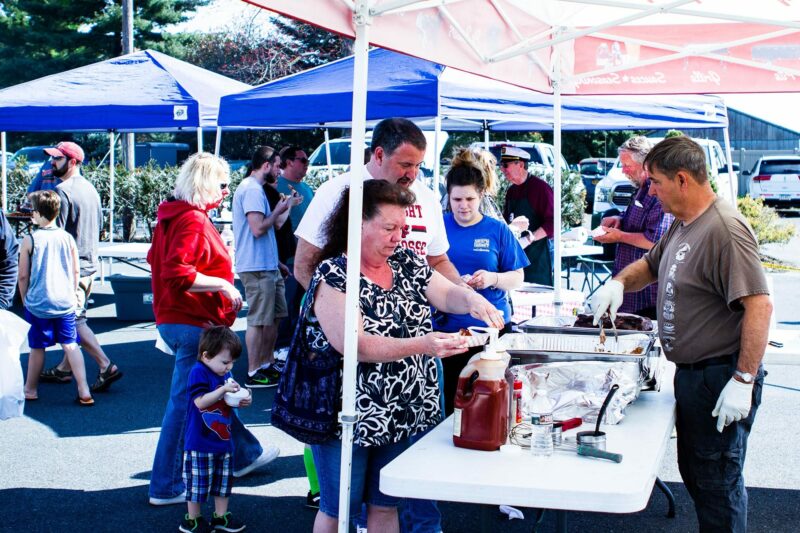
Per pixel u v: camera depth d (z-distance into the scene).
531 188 6.66
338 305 2.51
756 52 4.40
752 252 2.73
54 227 5.99
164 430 4.17
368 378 2.55
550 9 4.23
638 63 4.46
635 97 7.09
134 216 14.56
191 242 3.85
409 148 3.00
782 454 5.05
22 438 5.27
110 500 4.28
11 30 29.94
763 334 2.67
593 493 2.09
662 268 2.99
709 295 2.82
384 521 2.77
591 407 2.71
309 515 4.09
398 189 2.60
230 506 4.19
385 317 2.59
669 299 2.91
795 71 4.34
